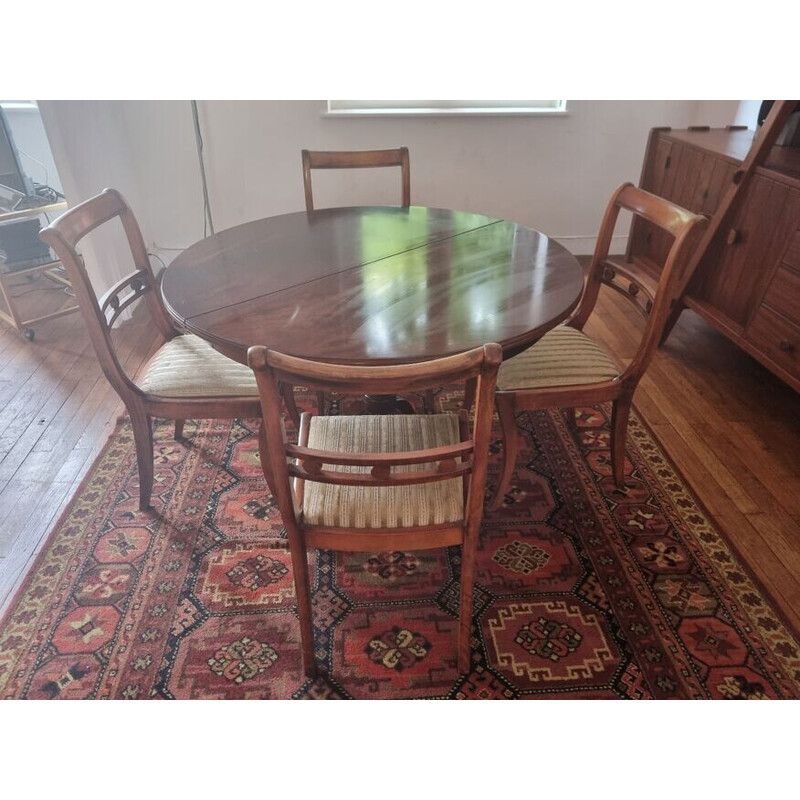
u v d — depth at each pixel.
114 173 2.80
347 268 1.60
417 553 1.68
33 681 1.36
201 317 1.36
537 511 1.81
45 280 3.17
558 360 1.66
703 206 2.45
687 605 1.53
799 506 1.83
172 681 1.36
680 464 1.99
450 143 3.06
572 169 3.21
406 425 1.41
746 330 2.17
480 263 1.62
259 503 1.84
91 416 2.21
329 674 1.38
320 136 2.98
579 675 1.38
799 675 1.37
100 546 1.69
